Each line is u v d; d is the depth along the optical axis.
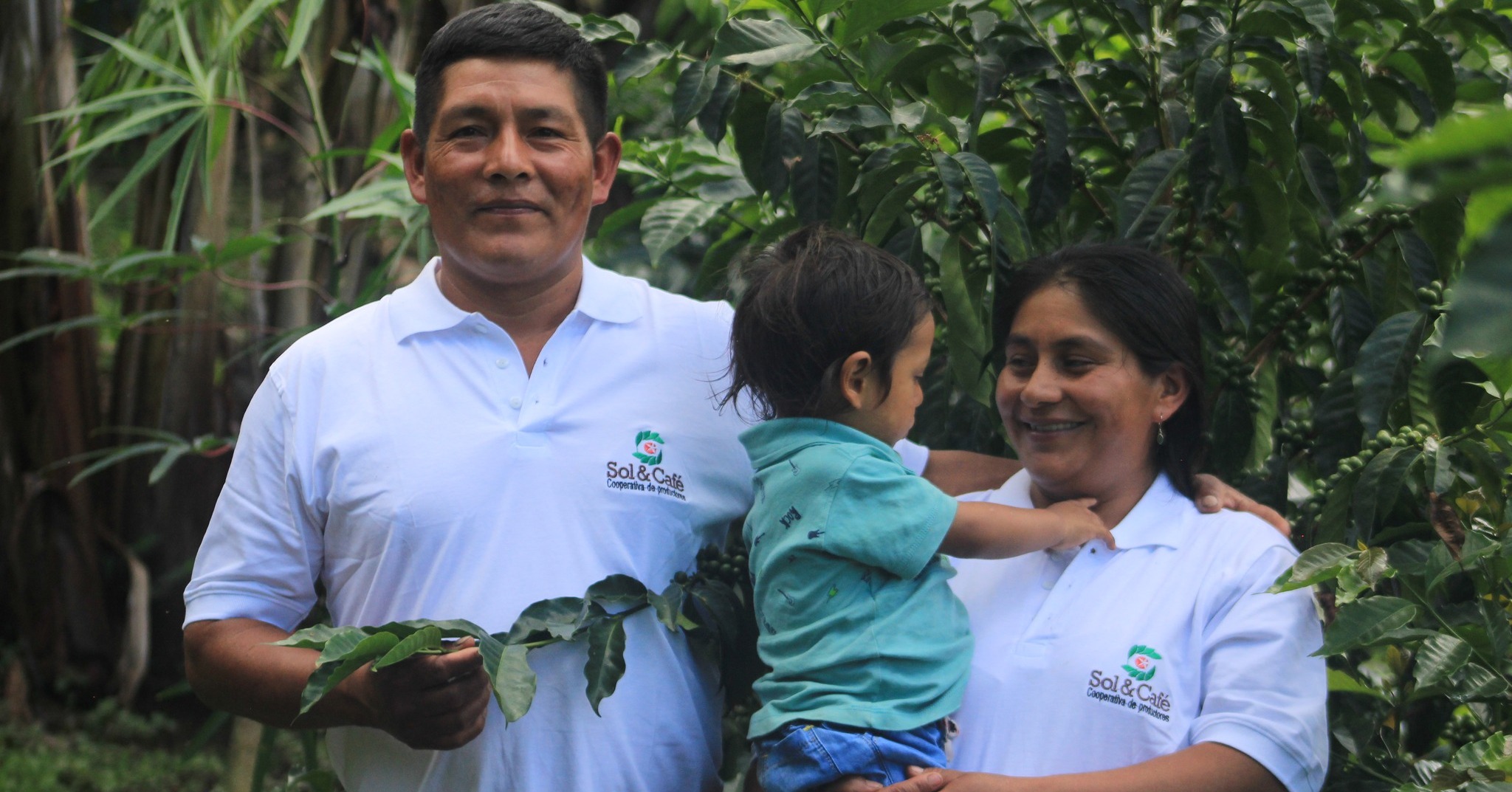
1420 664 1.41
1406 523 1.77
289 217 3.69
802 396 1.50
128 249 3.22
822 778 1.38
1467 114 1.90
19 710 4.44
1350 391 1.71
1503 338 0.45
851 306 1.46
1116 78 2.01
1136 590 1.44
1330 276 1.82
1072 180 1.89
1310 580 1.37
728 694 1.70
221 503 1.62
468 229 1.55
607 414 1.59
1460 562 1.44
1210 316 1.90
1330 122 1.98
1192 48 1.90
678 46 1.89
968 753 1.44
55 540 4.59
